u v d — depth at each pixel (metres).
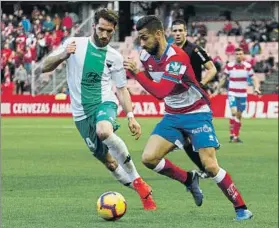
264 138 37.41
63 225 12.84
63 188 18.73
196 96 14.09
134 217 13.87
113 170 15.34
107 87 15.12
